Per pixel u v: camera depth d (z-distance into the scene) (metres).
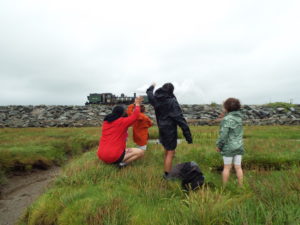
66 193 4.39
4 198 6.59
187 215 3.08
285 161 6.66
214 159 6.86
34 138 13.48
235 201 3.46
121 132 5.69
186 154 7.67
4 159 8.80
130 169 5.54
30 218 4.33
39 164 9.30
